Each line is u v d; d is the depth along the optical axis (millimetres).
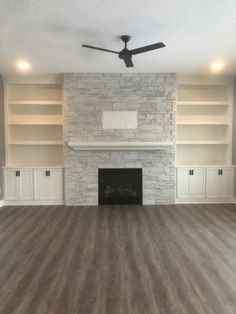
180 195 5574
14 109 5840
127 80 5328
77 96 5316
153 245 3432
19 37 3432
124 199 5508
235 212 4957
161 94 5348
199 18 2918
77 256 3113
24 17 2877
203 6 2656
